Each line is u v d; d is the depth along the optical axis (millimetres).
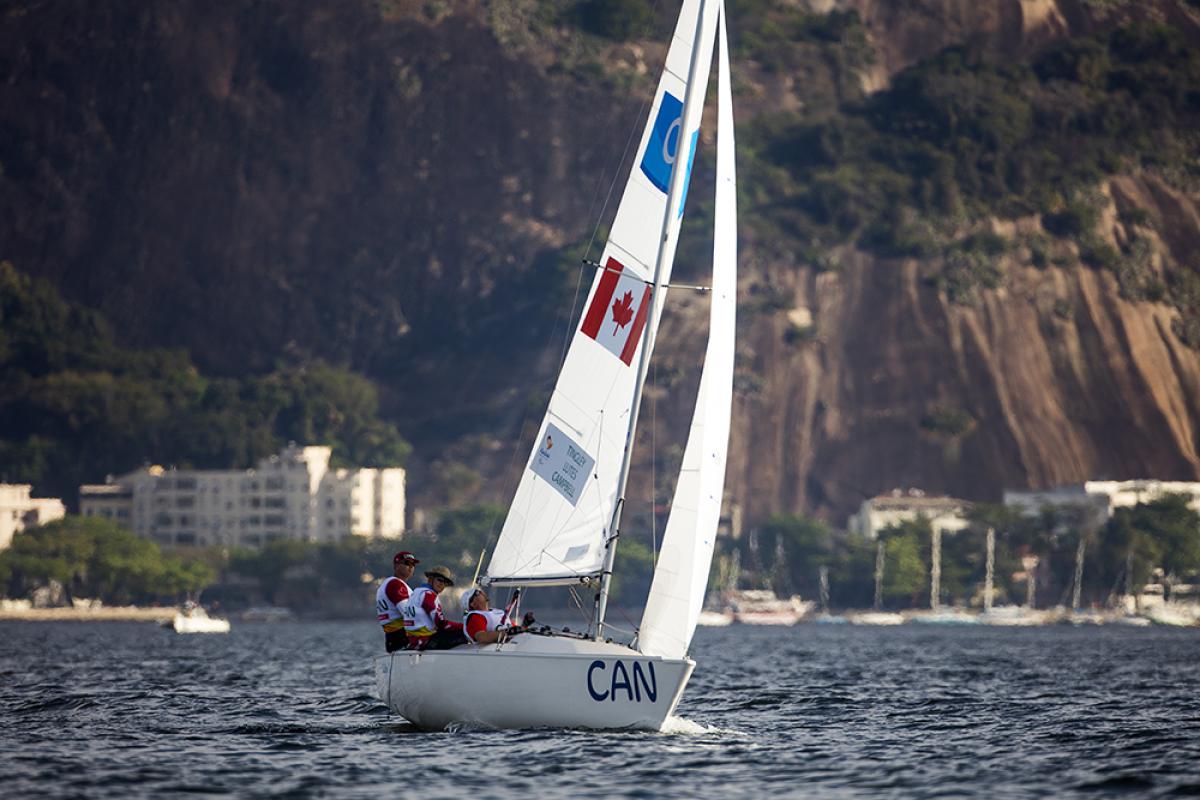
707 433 137625
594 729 133750
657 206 133250
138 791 112625
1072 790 116562
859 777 122625
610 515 130875
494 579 134000
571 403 133000
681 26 134625
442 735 136500
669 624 134750
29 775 121000
